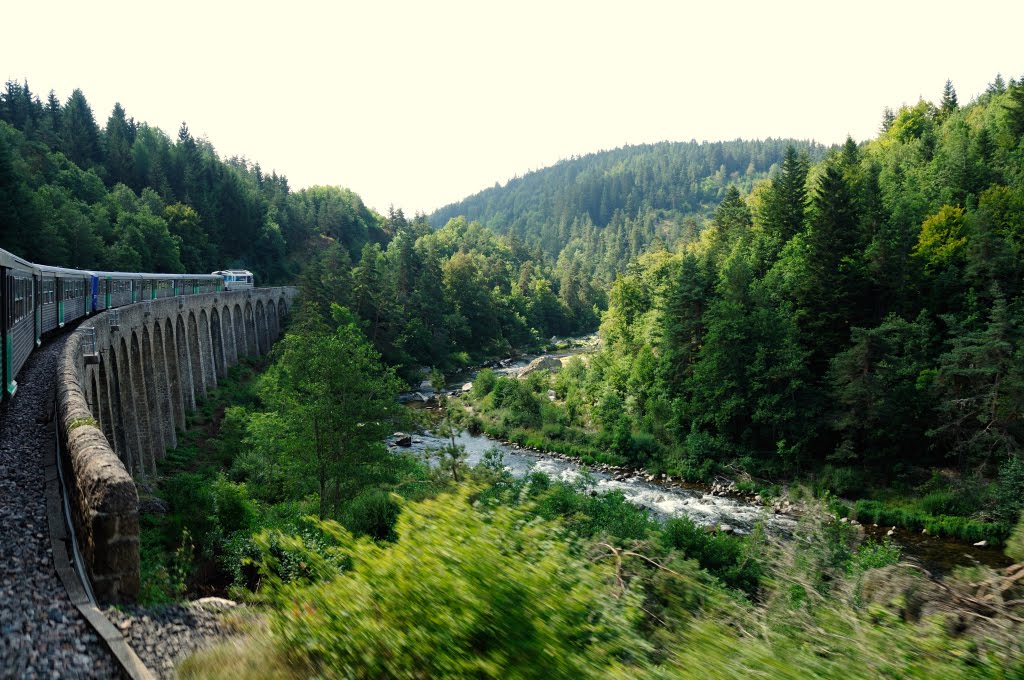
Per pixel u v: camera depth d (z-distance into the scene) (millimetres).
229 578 20062
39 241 63250
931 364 41781
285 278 131875
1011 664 5645
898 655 5719
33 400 17922
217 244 116312
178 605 9133
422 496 26484
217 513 22672
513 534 6020
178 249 97875
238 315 72375
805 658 5531
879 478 39938
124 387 31453
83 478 9969
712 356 46844
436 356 88875
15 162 75438
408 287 101438
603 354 68438
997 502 33750
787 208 68312
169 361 44219
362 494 27328
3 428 15156
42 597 8273
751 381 44906
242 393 55719
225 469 38344
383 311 80125
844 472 40188
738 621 7203
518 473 43031
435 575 5289
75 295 32562
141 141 124562
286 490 32250
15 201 60938
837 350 47250
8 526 10266
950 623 7836
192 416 48312
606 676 4820
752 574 19344
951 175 64875
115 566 8984
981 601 8023
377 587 5570
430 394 72438
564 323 140750
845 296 47031
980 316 43156
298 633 5898
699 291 51156
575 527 18500
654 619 8438
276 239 133625
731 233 77812
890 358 40906
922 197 62344
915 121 109375
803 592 9516
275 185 167875
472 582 5121
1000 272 44219
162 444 37938
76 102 123750
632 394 55594
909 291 47562
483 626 4891
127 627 7922
